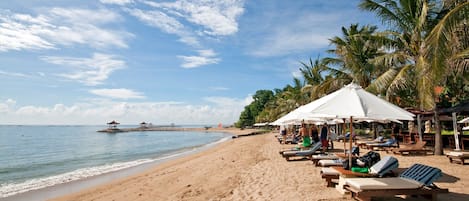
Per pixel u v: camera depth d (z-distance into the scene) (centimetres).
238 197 707
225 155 1788
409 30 1296
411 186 538
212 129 13950
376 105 550
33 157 2573
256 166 1144
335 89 2323
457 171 850
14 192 1109
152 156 2458
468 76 1395
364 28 2277
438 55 797
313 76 2988
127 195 916
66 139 6100
